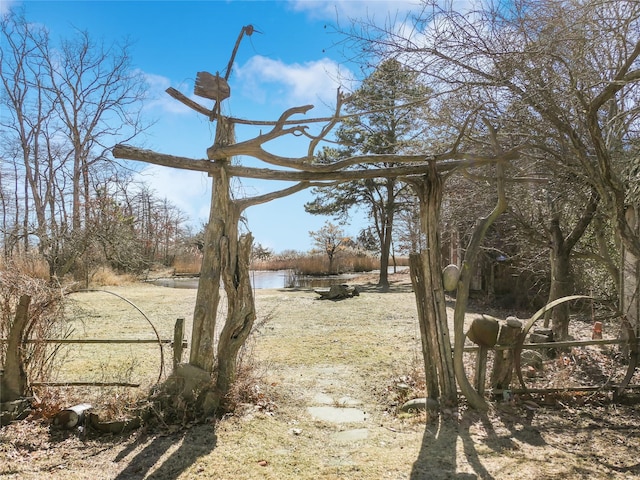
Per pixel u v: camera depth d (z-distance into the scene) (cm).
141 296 1584
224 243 456
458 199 761
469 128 504
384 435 402
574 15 359
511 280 1252
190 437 387
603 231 691
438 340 465
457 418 432
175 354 468
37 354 448
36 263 1292
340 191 2134
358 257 3416
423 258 471
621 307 602
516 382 514
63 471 329
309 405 481
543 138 456
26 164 2162
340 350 735
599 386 478
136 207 2683
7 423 402
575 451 360
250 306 469
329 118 443
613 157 482
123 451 361
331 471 332
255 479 320
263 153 447
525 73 383
